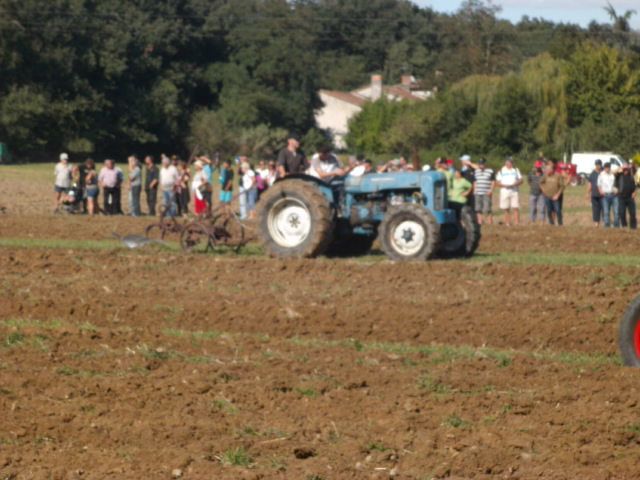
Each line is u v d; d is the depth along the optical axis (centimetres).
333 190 4206
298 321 2945
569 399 2103
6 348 2498
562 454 1769
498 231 5634
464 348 2619
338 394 2119
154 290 3375
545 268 3828
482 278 3641
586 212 8631
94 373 2270
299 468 1705
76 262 3950
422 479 1667
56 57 19162
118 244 4728
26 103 18512
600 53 16575
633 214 6109
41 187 10881
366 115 19125
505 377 2288
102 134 19988
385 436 1856
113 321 2948
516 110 16438
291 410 2011
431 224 4031
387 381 2234
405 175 4166
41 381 2180
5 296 3225
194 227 4400
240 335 2741
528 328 2855
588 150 16088
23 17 18862
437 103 17300
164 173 6391
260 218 4153
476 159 16475
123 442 1819
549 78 16500
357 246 4362
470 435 1869
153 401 2052
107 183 6869
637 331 2364
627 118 16000
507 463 1741
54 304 3086
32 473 1653
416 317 2977
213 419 1948
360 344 2653
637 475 1691
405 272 3738
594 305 3147
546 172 6241
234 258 4062
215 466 1706
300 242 4097
